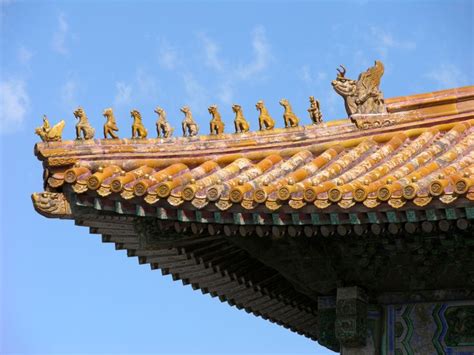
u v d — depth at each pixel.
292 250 14.35
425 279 14.17
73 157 13.53
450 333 14.05
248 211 12.69
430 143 14.43
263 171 14.02
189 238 14.37
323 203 12.39
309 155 14.55
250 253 14.50
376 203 12.17
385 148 14.28
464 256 13.71
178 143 14.51
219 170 14.12
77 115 13.85
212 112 15.00
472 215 11.84
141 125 14.37
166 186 12.84
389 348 14.28
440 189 11.82
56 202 13.33
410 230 12.62
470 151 13.80
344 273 14.35
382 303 14.53
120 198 13.05
